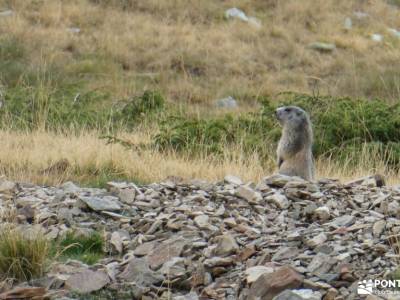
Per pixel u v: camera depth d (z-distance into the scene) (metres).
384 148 44.44
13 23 78.31
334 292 19.31
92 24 83.06
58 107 51.84
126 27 83.12
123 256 23.53
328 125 46.81
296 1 93.88
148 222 25.28
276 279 19.75
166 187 28.30
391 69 77.88
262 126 48.09
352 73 77.81
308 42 85.69
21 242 22.00
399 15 97.62
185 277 21.27
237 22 87.25
